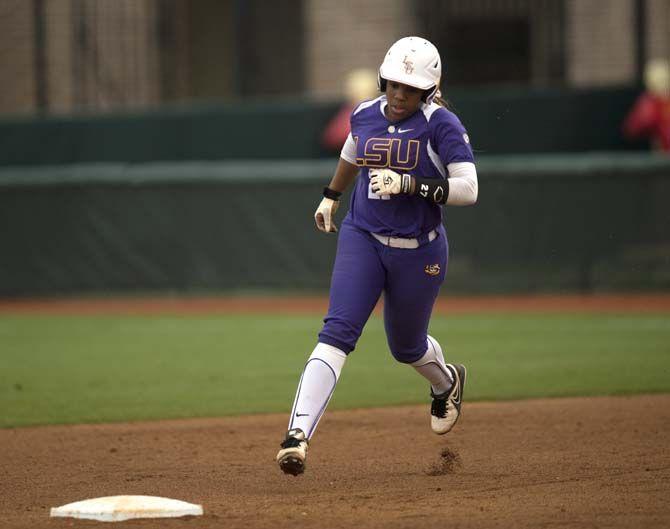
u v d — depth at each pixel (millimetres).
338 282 19125
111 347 42062
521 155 62969
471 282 57375
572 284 56438
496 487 18953
